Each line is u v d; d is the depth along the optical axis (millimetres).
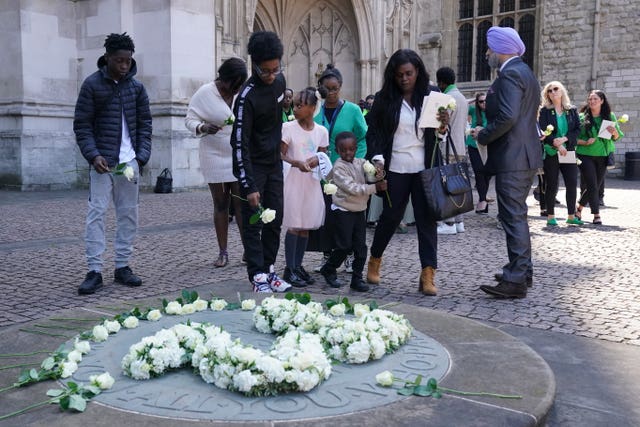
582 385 3090
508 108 4660
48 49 14719
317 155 5113
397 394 2514
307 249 5535
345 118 5945
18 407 2389
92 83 4996
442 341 3271
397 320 3246
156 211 10484
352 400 2447
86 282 5012
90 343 3139
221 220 6051
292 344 2746
